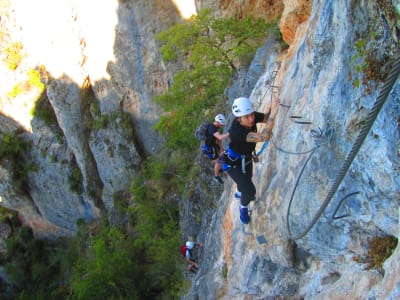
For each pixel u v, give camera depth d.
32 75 26.62
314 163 5.45
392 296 4.41
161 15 20.19
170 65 20.25
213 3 17.33
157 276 17.20
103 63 23.02
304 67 6.41
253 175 7.75
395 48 4.14
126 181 24.98
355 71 4.67
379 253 5.13
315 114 5.48
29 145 28.84
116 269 17.80
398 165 4.27
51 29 23.25
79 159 26.66
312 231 5.78
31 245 31.77
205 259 11.77
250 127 6.10
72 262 28.28
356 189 4.96
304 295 6.64
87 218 29.14
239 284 8.28
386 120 4.21
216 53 15.12
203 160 15.10
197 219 15.02
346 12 4.72
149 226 18.70
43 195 29.69
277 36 12.66
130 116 24.05
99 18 21.72
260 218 7.11
